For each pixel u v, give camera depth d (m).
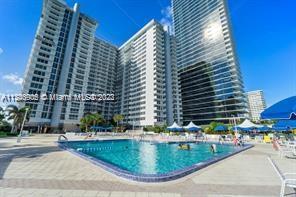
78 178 5.89
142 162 13.03
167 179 5.73
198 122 98.44
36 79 70.62
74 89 81.12
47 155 10.70
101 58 111.50
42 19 76.50
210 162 8.67
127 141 29.88
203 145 23.19
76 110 80.06
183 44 118.81
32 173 6.43
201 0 109.69
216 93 91.44
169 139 31.62
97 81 105.50
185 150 19.34
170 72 94.31
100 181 5.60
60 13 82.81
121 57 119.94
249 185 5.33
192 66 109.19
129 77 106.12
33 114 67.00
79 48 86.19
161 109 84.56
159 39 93.75
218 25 97.06
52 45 77.31
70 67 81.12
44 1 78.00
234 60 86.62
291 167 8.09
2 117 50.62
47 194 4.36
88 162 8.60
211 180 5.88
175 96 94.81
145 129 71.00
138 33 105.31
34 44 72.69
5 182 5.31
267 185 5.33
